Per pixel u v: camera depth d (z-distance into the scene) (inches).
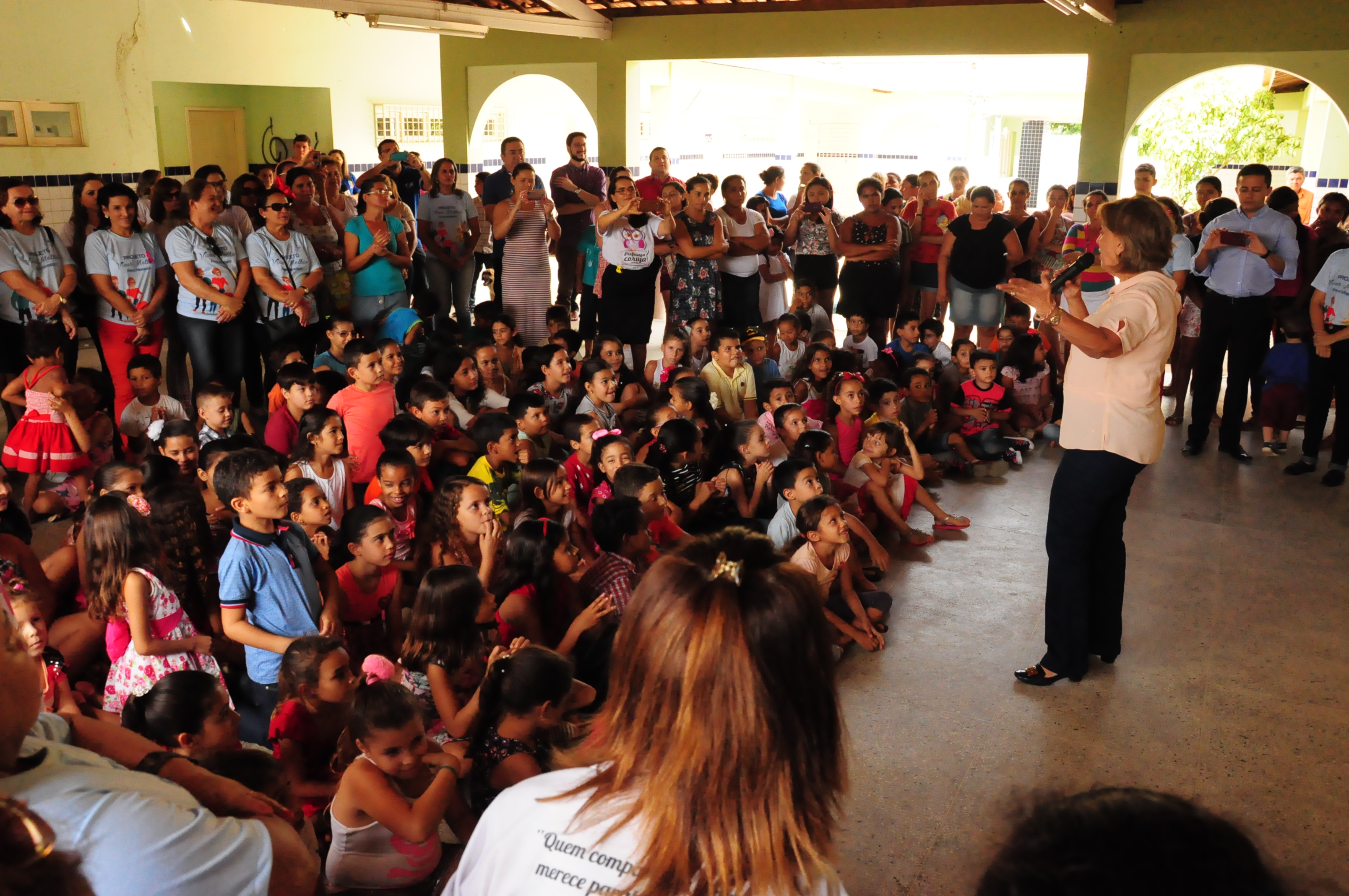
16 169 305.3
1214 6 266.4
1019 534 183.9
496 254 295.4
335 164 285.0
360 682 103.7
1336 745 115.1
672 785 36.8
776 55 311.4
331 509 123.5
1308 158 387.5
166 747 88.0
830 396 211.0
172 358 224.2
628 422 201.2
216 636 122.3
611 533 130.4
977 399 223.0
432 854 85.4
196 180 196.9
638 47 325.7
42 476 174.7
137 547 106.0
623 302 255.1
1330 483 207.9
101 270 200.5
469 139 358.3
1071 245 251.0
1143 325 113.8
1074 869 27.8
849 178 646.5
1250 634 143.0
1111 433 118.7
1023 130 765.9
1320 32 258.4
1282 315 230.5
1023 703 124.3
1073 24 280.2
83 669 120.2
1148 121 522.0
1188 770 110.0
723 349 203.8
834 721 39.0
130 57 344.8
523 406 167.5
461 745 99.3
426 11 248.1
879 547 160.7
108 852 41.3
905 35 296.7
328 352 209.3
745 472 172.9
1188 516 189.9
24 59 305.9
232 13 388.5
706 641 36.6
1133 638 141.9
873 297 289.0
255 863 47.0
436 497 130.3
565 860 37.9
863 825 99.4
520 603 119.3
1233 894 27.3
